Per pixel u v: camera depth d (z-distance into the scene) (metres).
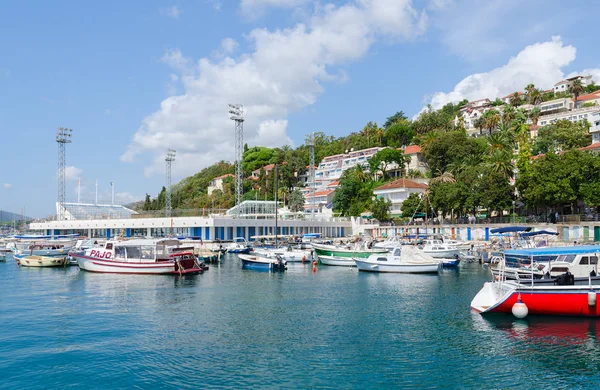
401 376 21.36
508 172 96.25
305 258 74.12
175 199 185.88
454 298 39.41
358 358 23.75
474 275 55.16
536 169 83.62
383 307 35.91
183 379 21.05
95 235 117.81
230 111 105.44
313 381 20.77
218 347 25.64
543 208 93.25
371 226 116.00
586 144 110.88
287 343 26.36
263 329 29.42
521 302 30.62
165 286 47.66
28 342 26.62
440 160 129.38
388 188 122.38
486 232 89.50
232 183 180.88
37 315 33.56
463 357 23.83
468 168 106.75
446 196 97.25
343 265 68.06
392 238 89.56
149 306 36.78
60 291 44.50
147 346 25.84
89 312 34.56
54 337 27.67
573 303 29.66
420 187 120.94
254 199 160.62
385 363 23.02
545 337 26.98
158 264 56.72
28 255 76.19
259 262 63.44
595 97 145.38
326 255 70.00
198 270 59.38
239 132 107.56
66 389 19.97
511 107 135.00
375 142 179.50
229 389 19.92
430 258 58.53
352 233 127.56
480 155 120.81
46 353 24.62
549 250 32.50
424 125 168.50
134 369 22.27
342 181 138.88
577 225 77.06
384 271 59.03
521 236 67.69
